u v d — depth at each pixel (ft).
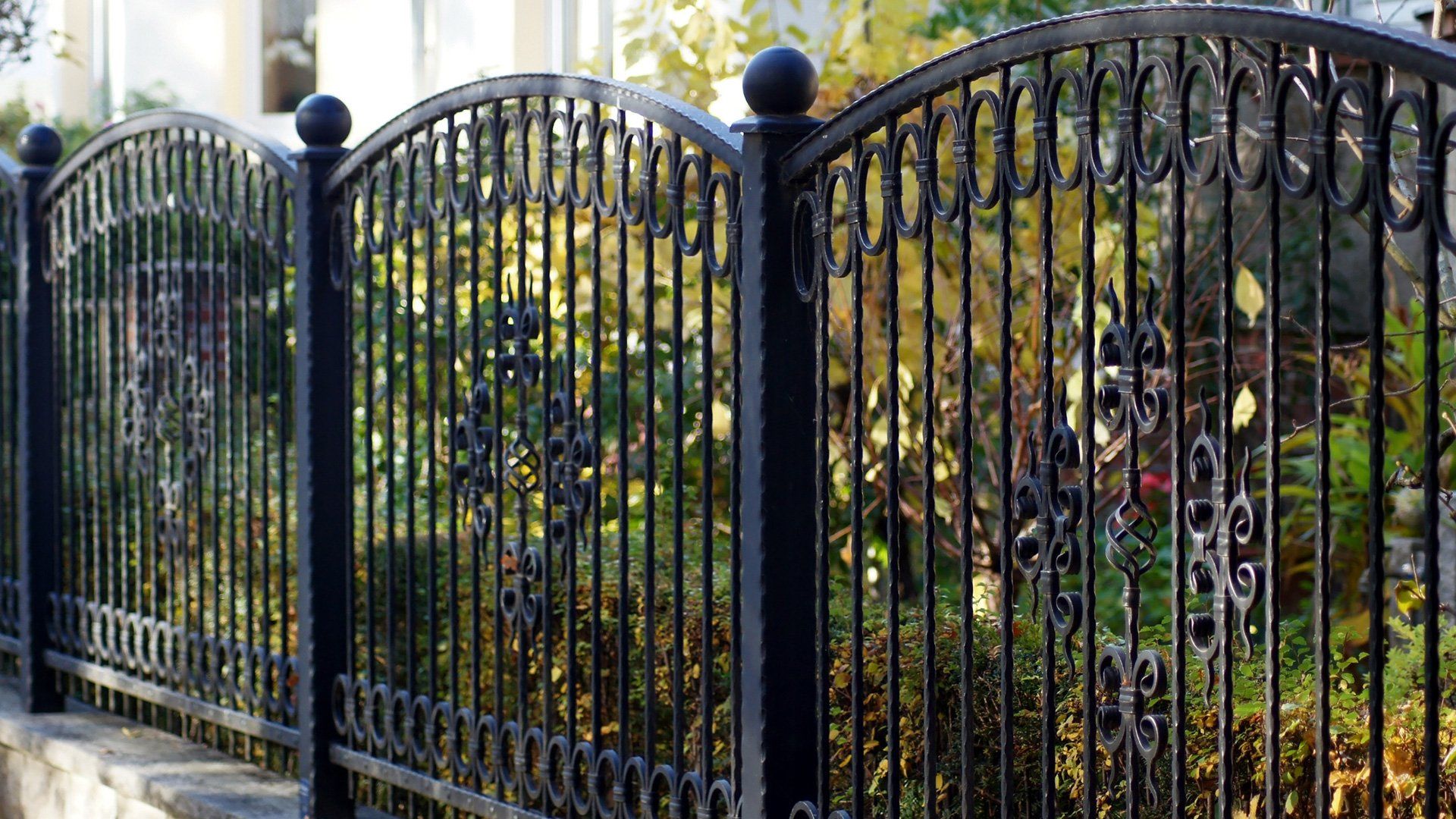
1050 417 7.91
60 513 17.94
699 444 19.25
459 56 32.32
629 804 10.69
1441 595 16.83
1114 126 21.25
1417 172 6.14
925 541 8.56
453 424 12.09
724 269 9.86
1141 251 20.45
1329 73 6.46
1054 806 7.93
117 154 22.95
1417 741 8.57
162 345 16.02
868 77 19.74
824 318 9.04
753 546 9.50
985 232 19.76
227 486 17.08
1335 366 20.08
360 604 16.29
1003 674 8.27
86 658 17.44
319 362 13.65
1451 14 11.42
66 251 17.44
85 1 40.14
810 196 9.28
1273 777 6.65
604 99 10.54
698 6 20.26
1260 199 22.84
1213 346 22.74
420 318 19.97
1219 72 6.86
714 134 9.75
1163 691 7.59
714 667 12.82
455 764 12.26
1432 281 6.12
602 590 13.78
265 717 14.62
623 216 10.40
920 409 19.51
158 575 18.69
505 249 20.12
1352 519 18.44
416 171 13.89
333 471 13.74
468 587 15.07
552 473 11.15
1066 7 22.54
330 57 35.37
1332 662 9.55
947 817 10.37
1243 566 6.80
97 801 15.80
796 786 9.55
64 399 18.22
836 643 11.25
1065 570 7.86
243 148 14.38
